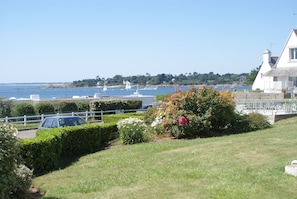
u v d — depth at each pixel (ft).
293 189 26.73
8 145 25.76
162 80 444.55
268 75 171.83
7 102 118.32
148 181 31.55
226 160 37.45
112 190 30.04
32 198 30.86
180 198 25.80
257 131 64.49
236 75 354.95
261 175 30.66
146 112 71.82
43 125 65.62
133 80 473.26
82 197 28.96
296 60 168.55
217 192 26.55
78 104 131.13
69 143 52.24
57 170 42.86
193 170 34.01
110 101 130.00
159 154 44.75
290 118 83.66
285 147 42.65
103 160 45.16
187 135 61.87
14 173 26.96
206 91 65.31
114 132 64.54
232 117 66.90
